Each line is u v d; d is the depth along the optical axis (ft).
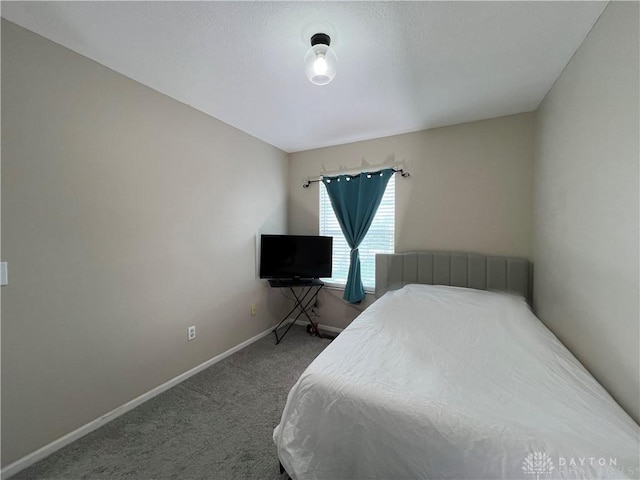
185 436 5.29
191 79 6.19
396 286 9.26
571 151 5.25
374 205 9.77
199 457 4.81
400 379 3.74
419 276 8.96
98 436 5.29
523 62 5.49
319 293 11.36
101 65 5.58
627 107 3.56
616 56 3.80
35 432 4.71
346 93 6.82
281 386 7.03
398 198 9.65
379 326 5.71
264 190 10.38
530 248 7.77
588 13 4.20
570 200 5.28
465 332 5.32
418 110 7.72
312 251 10.21
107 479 4.39
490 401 3.25
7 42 4.38
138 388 6.30
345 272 11.01
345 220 10.36
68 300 5.14
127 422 5.69
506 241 8.09
